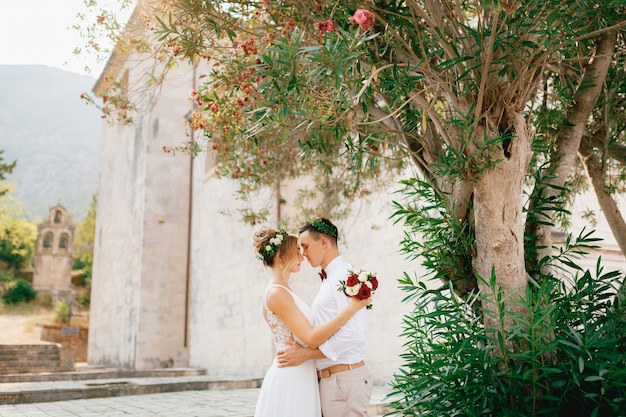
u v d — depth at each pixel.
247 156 7.16
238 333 15.28
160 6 4.96
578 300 4.11
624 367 3.54
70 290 50.75
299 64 3.92
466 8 5.55
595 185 5.61
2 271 58.78
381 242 11.41
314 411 2.97
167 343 18.39
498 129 4.11
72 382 11.82
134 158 20.70
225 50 5.38
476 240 4.18
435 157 4.75
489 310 3.81
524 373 3.58
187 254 19.25
